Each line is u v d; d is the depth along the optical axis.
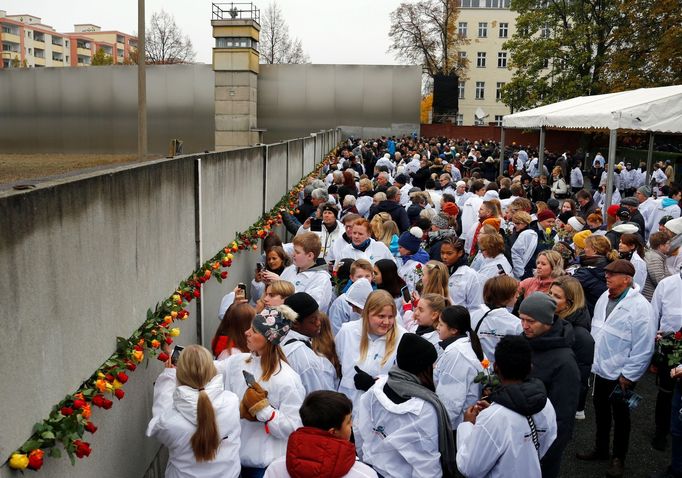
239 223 8.16
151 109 44.22
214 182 6.77
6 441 2.68
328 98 44.38
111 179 3.94
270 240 7.21
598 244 6.93
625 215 9.30
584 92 36.88
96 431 3.56
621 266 5.75
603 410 5.91
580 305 5.35
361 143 35.28
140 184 4.52
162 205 5.05
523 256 8.52
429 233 8.09
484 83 72.88
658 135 35.72
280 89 44.25
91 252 3.62
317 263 6.60
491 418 3.72
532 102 38.50
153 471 4.84
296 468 2.93
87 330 3.57
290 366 4.43
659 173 23.34
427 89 67.12
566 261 7.89
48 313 3.08
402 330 4.76
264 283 6.75
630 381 5.57
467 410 4.23
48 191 3.08
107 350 3.88
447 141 39.44
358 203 11.89
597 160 30.95
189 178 5.86
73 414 3.12
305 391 4.36
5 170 32.34
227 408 3.81
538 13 38.22
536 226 9.27
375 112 44.47
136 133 45.09
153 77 43.97
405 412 3.76
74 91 45.34
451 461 3.85
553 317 4.57
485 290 5.33
